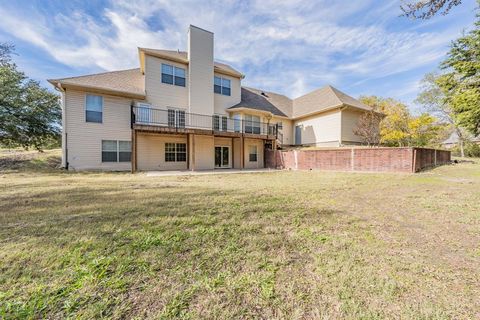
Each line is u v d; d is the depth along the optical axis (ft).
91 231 9.45
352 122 54.90
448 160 48.60
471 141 76.54
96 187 21.17
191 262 6.92
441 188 20.74
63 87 36.45
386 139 64.08
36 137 47.60
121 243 8.27
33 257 7.11
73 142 37.19
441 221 11.20
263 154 57.11
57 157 48.24
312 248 8.04
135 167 38.42
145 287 5.65
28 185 22.11
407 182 24.70
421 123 64.03
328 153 41.73
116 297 5.26
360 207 14.02
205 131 43.68
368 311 4.88
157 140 44.24
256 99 62.08
